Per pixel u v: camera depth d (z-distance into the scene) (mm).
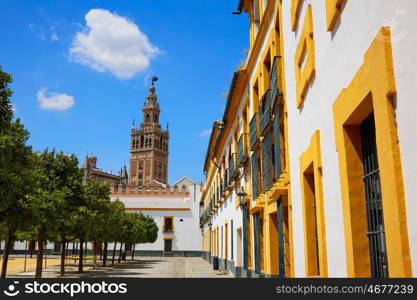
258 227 12242
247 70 13688
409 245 2947
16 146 11133
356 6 4094
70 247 57562
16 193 12008
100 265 35812
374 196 4242
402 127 3039
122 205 38438
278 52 9305
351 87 4172
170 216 60188
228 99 17234
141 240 46969
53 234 18656
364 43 3869
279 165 8641
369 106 4023
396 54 3127
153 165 143000
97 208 21750
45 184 17688
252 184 13031
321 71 5527
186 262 41531
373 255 4230
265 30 10664
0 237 15875
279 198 8875
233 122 18922
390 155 3146
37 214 12945
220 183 25000
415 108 2826
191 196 60844
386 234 3262
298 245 7262
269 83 9961
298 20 7047
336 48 4812
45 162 18125
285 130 8477
